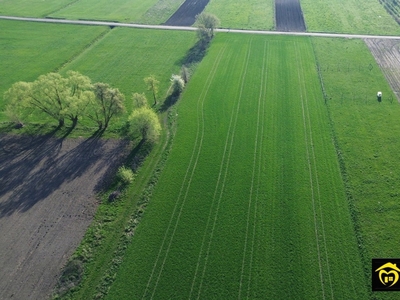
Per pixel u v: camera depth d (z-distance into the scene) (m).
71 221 45.62
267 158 55.00
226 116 65.12
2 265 40.59
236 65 83.38
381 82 74.88
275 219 45.38
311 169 52.84
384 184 49.66
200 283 38.53
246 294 37.50
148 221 45.41
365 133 59.62
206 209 46.91
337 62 83.69
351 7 121.94
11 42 99.12
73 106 58.22
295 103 68.31
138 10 123.38
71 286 38.38
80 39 100.81
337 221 44.88
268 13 117.81
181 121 64.31
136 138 59.91
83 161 55.31
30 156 56.50
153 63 86.81
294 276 39.06
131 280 38.91
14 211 47.00
